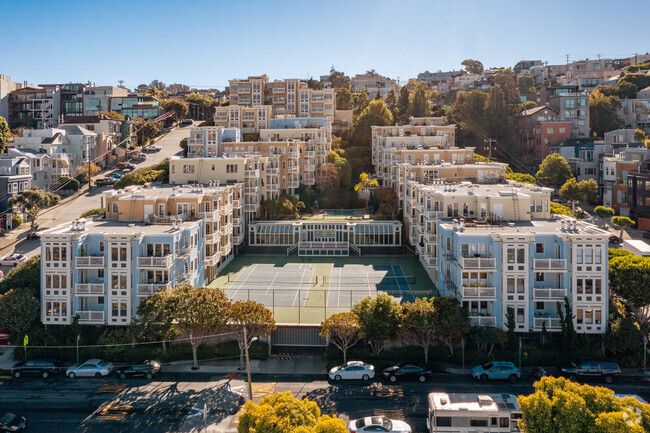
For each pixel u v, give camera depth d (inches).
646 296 1980.8
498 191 2618.1
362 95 6048.2
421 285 2620.6
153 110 6540.4
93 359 1984.5
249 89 5723.4
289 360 2050.9
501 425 1381.6
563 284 1941.4
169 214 2593.5
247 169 3481.8
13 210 3503.9
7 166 3791.8
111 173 4643.2
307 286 2632.9
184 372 1956.2
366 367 1877.5
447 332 1868.8
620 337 1863.9
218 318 1902.1
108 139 5201.8
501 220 2343.8
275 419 1127.0
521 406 1182.9
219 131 4163.4
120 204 2514.8
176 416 1626.5
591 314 1916.8
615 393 1707.7
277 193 3853.3
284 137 4554.6
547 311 1967.3
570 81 6811.0
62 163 4414.4
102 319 2044.8
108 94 6692.9
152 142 5743.1
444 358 1980.8
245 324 1963.6
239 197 3280.0
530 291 1948.8
